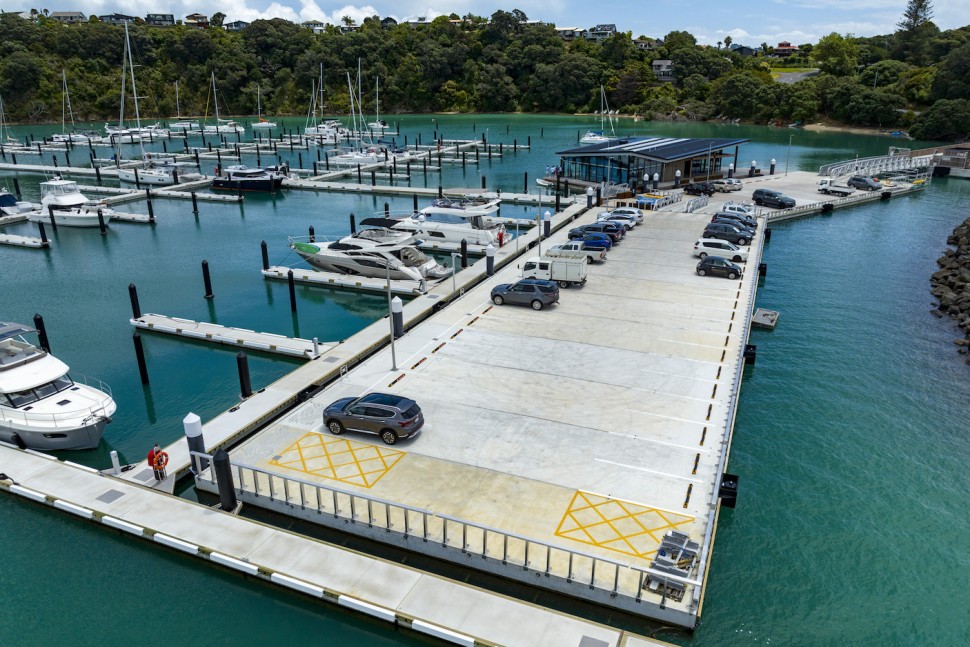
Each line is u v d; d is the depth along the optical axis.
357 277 52.81
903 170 102.94
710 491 24.25
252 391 35.56
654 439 27.80
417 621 18.86
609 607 19.91
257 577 21.30
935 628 20.09
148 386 36.47
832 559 22.91
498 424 29.06
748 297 45.34
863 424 31.81
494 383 33.03
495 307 44.25
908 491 26.70
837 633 19.91
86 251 64.88
